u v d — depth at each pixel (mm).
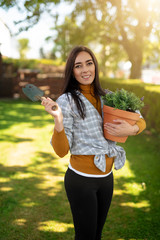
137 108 1831
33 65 23641
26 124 8031
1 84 15180
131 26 9453
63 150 1550
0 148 5512
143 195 3594
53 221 2896
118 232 2734
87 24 9680
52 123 8297
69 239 2586
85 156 1716
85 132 1725
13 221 2867
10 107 11586
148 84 8211
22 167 4488
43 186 3771
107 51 13688
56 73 22781
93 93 1847
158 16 7395
